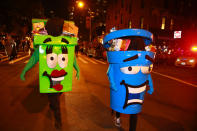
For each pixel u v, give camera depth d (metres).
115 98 2.43
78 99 4.03
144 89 2.33
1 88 4.62
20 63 9.52
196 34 14.70
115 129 2.71
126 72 2.18
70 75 2.52
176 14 15.17
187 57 11.67
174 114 3.48
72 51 2.46
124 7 25.17
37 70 7.75
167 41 17.50
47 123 2.80
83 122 2.89
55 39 2.28
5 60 10.68
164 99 4.45
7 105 3.47
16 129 2.57
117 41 2.28
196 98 4.62
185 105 4.04
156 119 3.20
